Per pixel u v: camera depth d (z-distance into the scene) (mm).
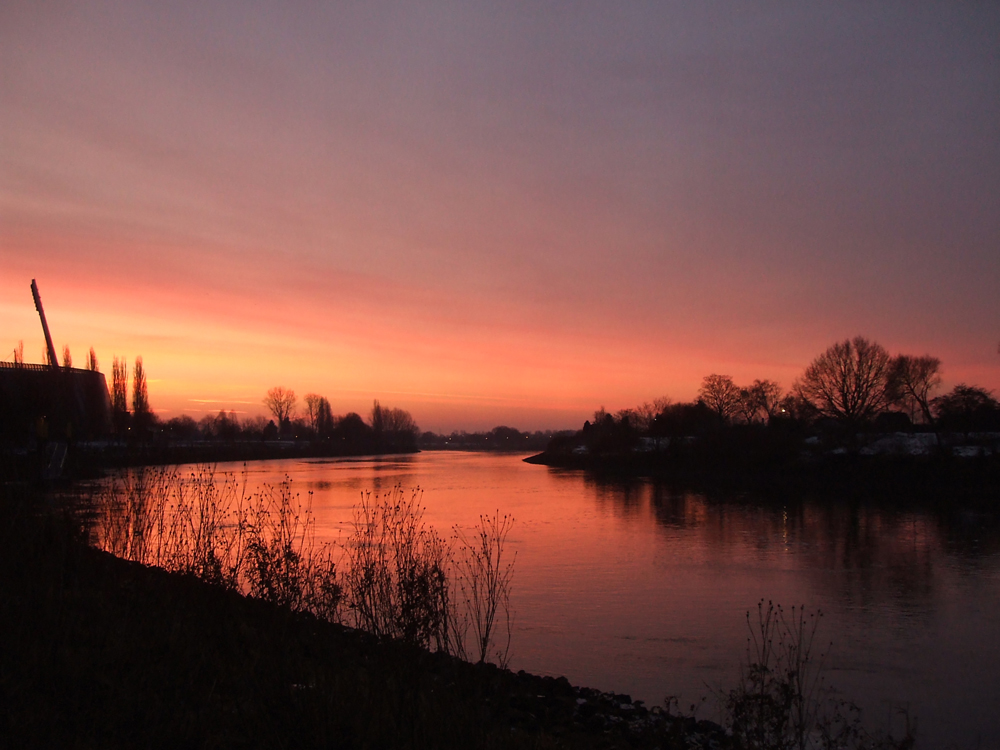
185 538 12484
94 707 6289
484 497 48812
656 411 128875
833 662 14180
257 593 9438
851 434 67188
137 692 6613
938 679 13250
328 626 8570
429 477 72750
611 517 37438
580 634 15555
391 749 5910
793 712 10938
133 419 63500
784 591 20219
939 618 17500
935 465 54156
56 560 10375
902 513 39812
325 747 5727
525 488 57781
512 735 7434
